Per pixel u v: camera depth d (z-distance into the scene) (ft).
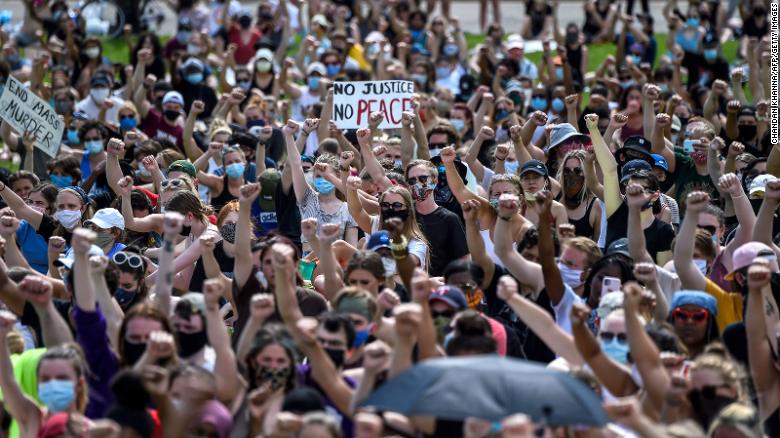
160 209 120.78
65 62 222.69
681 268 88.22
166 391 68.90
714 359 69.21
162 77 217.77
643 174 103.09
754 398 76.48
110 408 68.23
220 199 131.75
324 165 113.50
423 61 200.64
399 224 92.63
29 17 249.96
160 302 79.25
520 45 212.43
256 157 137.18
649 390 70.79
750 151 142.00
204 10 271.28
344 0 266.16
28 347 88.33
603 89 180.04
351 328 75.15
